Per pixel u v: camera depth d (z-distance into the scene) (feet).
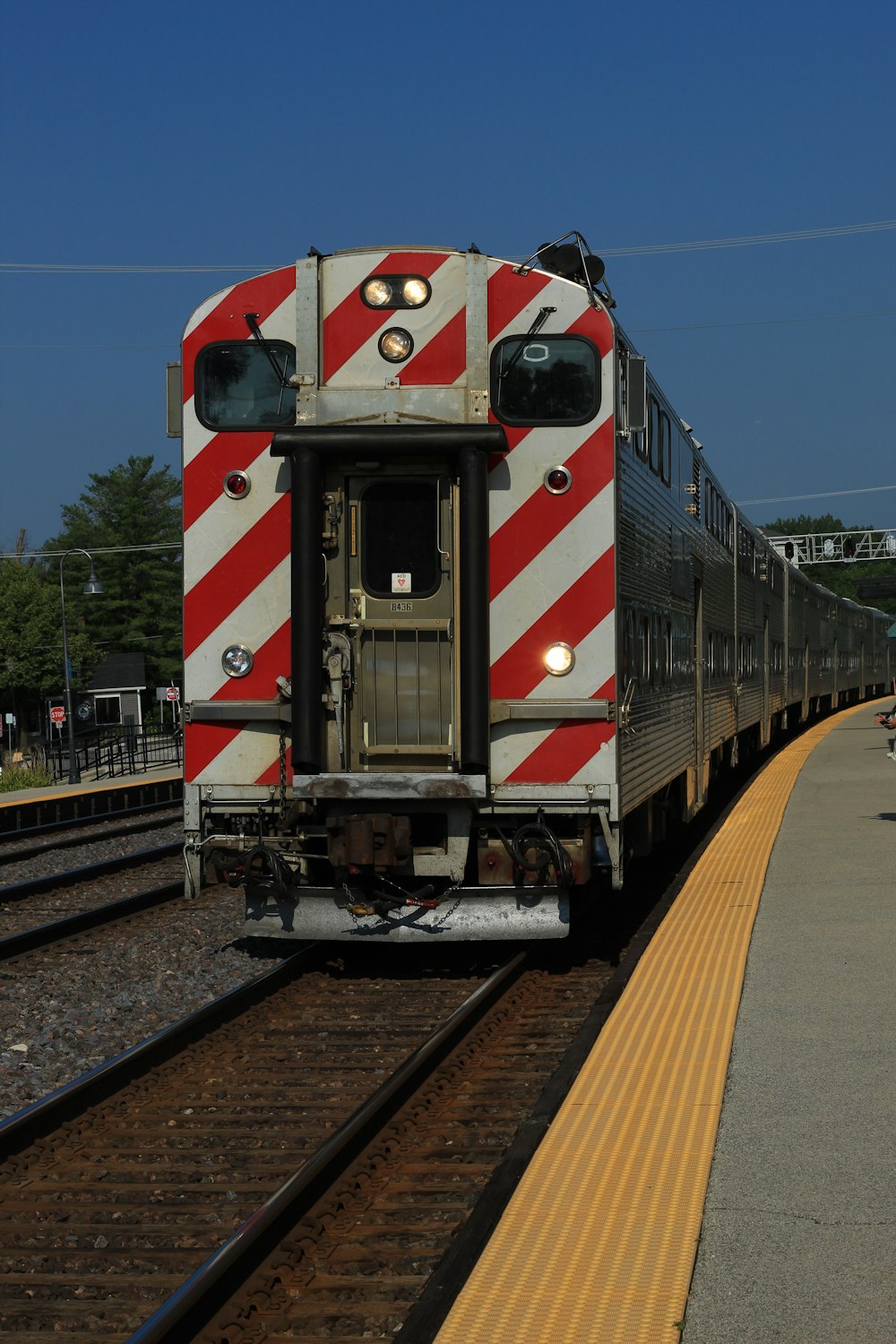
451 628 49.47
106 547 559.38
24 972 58.44
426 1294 24.66
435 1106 37.99
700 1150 29.99
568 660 49.42
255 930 52.11
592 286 52.49
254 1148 35.35
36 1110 35.53
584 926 64.64
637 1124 31.94
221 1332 24.73
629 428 50.37
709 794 100.53
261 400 50.42
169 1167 33.91
